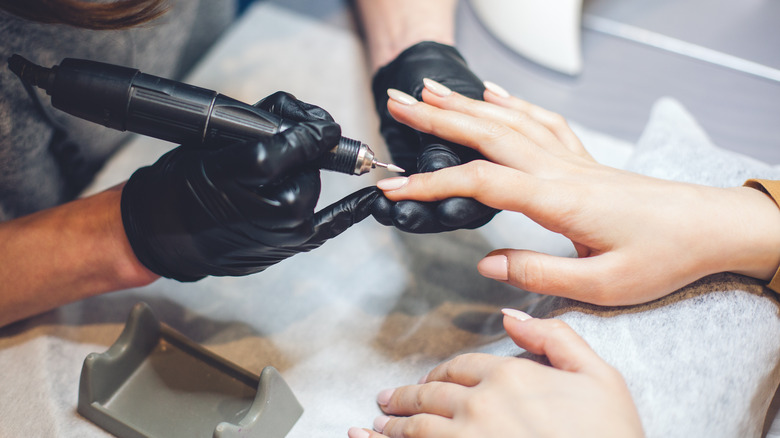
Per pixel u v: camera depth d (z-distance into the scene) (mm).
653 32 904
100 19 440
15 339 556
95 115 441
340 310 590
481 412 406
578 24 837
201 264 487
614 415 388
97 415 488
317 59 804
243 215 435
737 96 835
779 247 464
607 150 708
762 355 460
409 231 480
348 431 471
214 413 491
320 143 432
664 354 444
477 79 614
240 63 796
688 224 455
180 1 672
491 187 458
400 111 515
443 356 552
